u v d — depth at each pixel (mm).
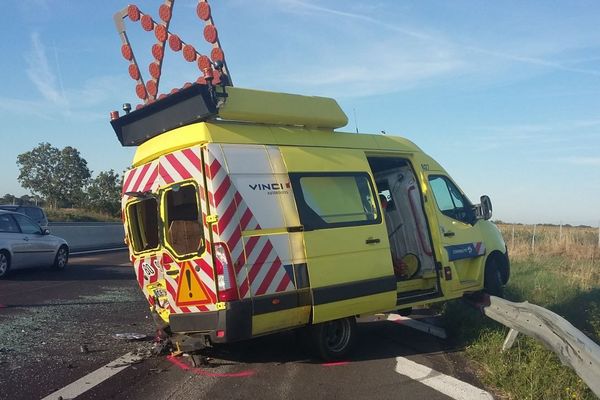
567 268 15000
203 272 5695
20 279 12578
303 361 6477
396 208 8461
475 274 8766
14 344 6742
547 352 6172
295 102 6664
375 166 8500
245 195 5785
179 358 6504
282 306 5824
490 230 9336
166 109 6297
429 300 7711
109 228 27562
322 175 6582
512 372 5785
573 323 8336
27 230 13695
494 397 5289
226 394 5266
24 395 5078
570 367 5348
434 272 8016
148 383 5559
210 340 5777
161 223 6230
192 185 5867
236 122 6160
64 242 14992
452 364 6422
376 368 6215
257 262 5715
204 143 5773
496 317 6859
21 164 50125
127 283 12445
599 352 4781
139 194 6430
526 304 6305
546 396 5121
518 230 31031
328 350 6422
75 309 9117
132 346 6988
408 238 8344
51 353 6496
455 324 8094
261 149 6121
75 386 5375
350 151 7102
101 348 6832
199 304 5781
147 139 6660
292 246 6012
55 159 50812
